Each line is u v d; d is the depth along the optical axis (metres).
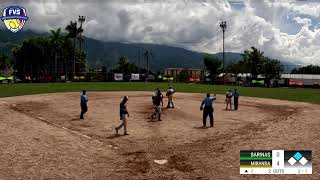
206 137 18.48
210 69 115.19
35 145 15.70
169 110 30.23
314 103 39.84
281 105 37.38
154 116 25.91
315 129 20.52
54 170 12.19
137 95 45.97
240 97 47.84
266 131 20.12
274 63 107.69
